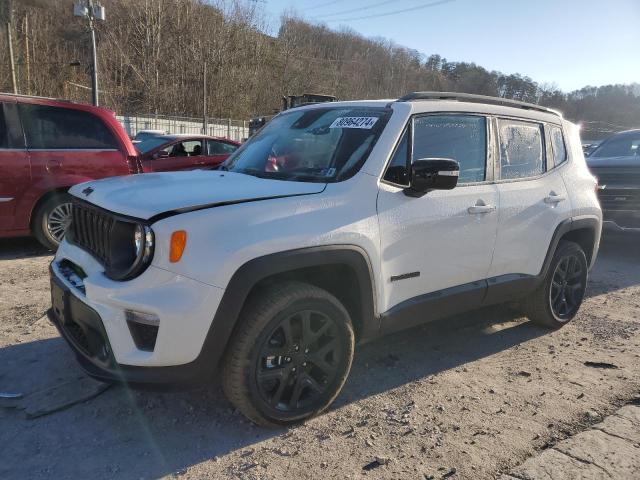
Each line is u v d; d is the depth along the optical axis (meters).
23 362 3.71
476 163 3.93
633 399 3.53
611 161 8.06
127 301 2.60
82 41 42.66
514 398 3.51
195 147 11.15
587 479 2.64
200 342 2.65
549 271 4.56
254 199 2.88
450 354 4.22
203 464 2.72
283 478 2.63
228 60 50.03
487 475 2.69
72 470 2.64
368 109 3.69
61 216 6.69
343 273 3.21
